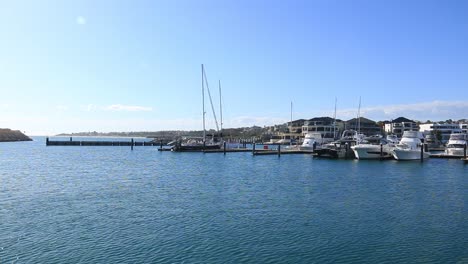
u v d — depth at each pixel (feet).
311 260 60.59
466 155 252.42
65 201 104.32
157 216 87.15
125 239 69.87
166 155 305.73
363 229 77.41
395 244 68.39
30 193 117.19
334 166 209.87
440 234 74.54
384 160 245.65
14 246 66.03
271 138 655.76
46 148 451.12
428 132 509.35
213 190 123.95
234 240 69.67
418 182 144.56
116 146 520.42
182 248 65.31
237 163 232.12
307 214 89.51
